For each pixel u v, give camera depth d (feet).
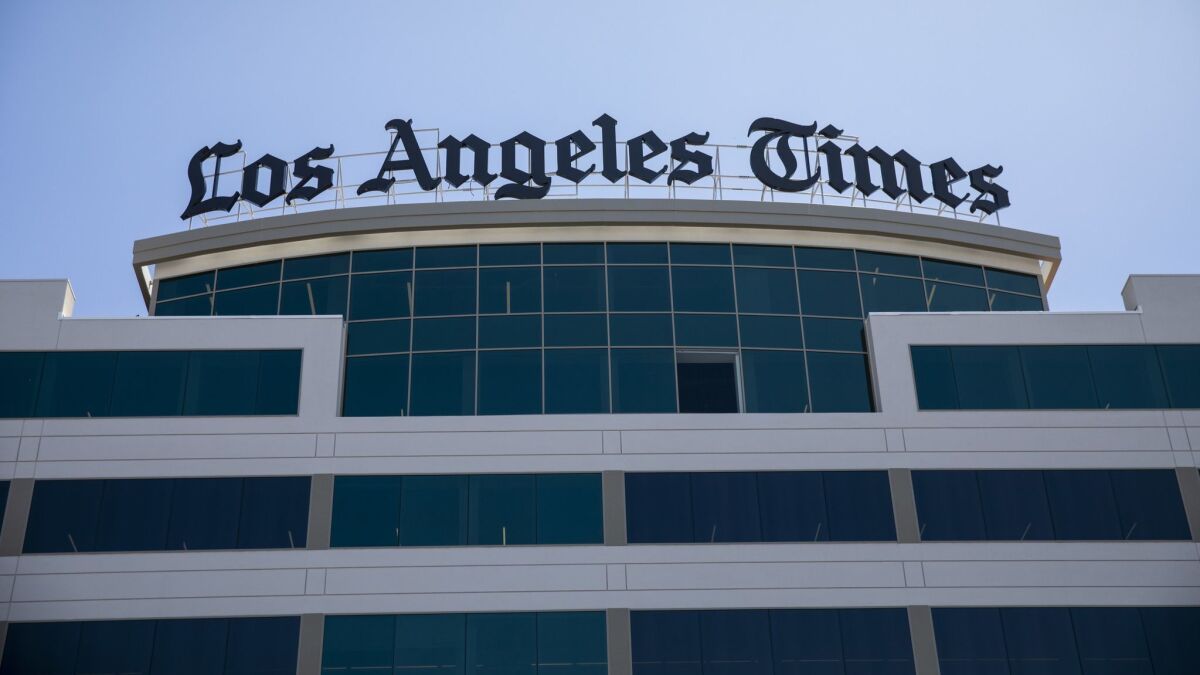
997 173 191.72
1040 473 158.61
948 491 157.07
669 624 148.66
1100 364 165.58
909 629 149.18
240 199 184.24
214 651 146.00
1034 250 185.06
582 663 146.51
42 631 146.82
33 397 159.02
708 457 157.89
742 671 146.61
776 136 187.73
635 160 183.32
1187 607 151.64
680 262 175.32
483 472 156.15
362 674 145.18
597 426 159.33
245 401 160.04
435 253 175.83
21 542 151.02
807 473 157.48
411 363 167.84
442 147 184.03
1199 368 165.78
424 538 152.46
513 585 150.10
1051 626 150.00
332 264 177.06
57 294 165.78
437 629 147.74
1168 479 158.81
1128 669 148.05
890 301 177.37
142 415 158.71
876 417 161.07
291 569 150.41
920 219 181.06
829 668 147.02
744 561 152.15
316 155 185.16
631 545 152.56
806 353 170.50
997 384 164.04
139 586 149.18
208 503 153.89
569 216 175.52
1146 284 171.32
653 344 169.27
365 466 156.15
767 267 176.24
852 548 153.38
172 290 181.98
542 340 169.07
